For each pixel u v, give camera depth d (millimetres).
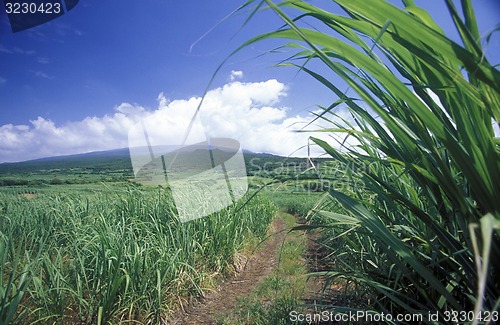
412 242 1784
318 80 1276
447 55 769
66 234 4762
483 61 700
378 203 2133
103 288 3570
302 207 11812
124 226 4520
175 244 5070
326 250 3746
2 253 3248
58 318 3205
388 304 2184
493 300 1111
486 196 973
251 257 6891
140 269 3945
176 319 4160
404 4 1015
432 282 1121
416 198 1701
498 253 1064
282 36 997
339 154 1626
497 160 896
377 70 919
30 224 4988
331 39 939
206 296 4848
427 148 1125
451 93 935
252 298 4371
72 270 3793
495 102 804
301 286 4211
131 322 3643
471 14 849
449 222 1332
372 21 817
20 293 2688
